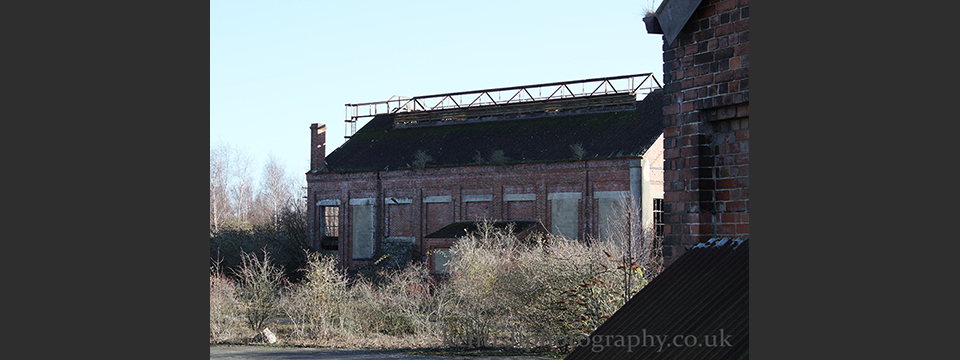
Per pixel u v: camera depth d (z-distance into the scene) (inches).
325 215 1759.4
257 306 888.9
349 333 800.3
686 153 240.1
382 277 1393.9
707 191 234.8
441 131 1683.1
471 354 631.2
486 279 742.5
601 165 1285.7
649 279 604.1
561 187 1339.8
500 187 1419.8
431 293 919.7
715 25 231.3
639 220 1151.6
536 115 1578.5
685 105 241.3
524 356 581.9
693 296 210.4
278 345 773.9
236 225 1916.8
